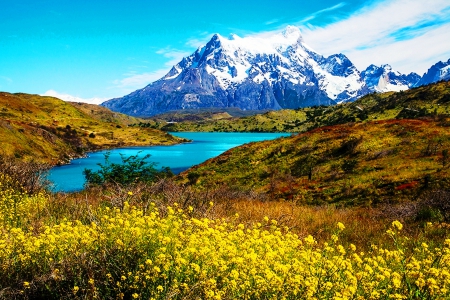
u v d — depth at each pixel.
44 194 15.95
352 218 15.34
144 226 5.89
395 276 4.95
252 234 6.55
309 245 6.97
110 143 138.50
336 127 42.97
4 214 9.39
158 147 139.12
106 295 4.61
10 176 16.89
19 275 5.15
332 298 4.61
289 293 4.63
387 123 39.88
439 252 5.59
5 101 148.25
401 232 11.88
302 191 26.48
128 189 12.19
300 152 37.38
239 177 34.84
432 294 4.64
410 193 21.06
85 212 8.80
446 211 14.10
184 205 10.83
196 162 82.62
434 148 29.30
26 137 75.38
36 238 5.84
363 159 31.47
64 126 142.75
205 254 5.04
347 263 5.23
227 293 4.59
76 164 77.50
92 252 5.28
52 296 4.82
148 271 4.61
